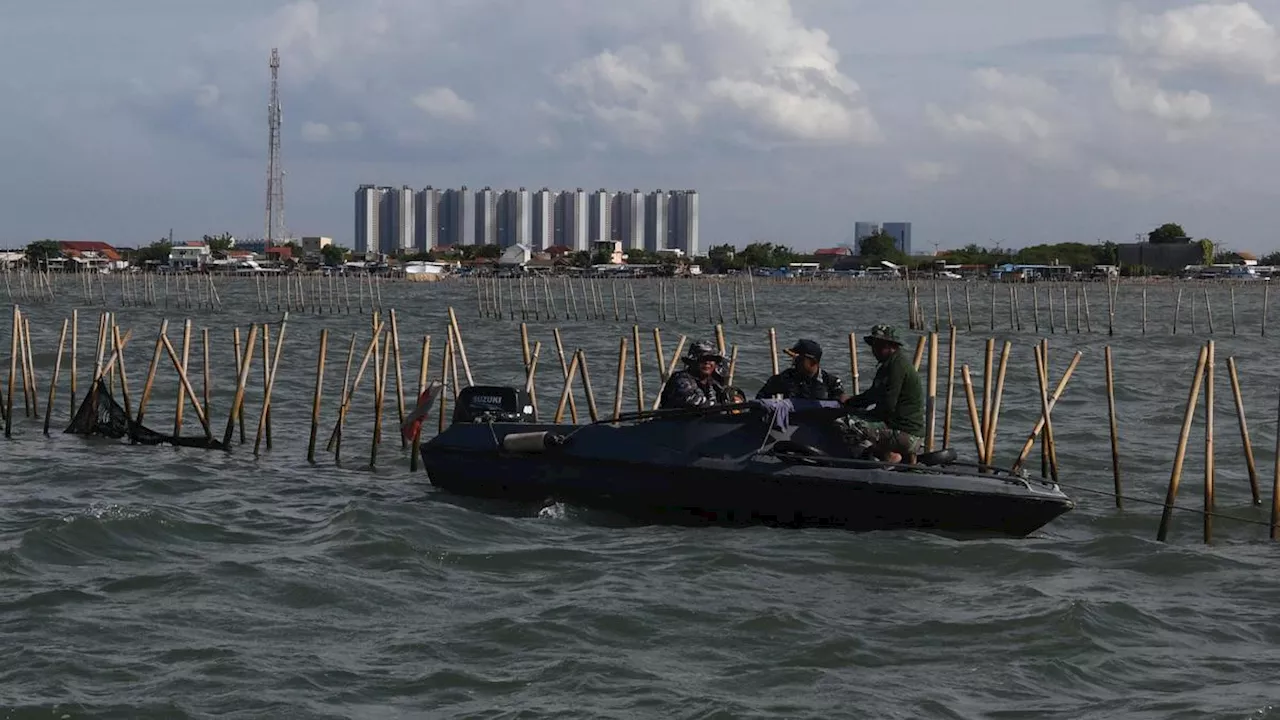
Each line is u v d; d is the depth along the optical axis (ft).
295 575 43.98
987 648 37.73
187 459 69.10
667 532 51.26
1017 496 48.85
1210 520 52.19
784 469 50.37
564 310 287.69
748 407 51.39
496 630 38.58
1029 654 37.27
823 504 50.37
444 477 56.49
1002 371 59.72
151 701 32.81
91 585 42.68
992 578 45.03
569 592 42.63
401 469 67.21
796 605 41.52
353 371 119.65
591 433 53.72
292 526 52.47
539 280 473.26
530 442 54.19
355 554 47.11
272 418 86.17
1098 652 37.45
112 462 67.41
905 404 50.62
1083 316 273.95
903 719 32.40
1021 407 93.50
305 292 371.56
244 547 48.57
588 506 53.62
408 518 51.85
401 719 32.12
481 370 122.11
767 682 34.86
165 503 56.65
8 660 35.50
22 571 44.01
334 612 40.40
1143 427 84.33
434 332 192.75
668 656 36.78
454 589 43.04
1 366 114.83
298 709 32.53
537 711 32.58
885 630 39.27
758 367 127.44
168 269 542.98
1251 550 50.88
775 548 48.26
